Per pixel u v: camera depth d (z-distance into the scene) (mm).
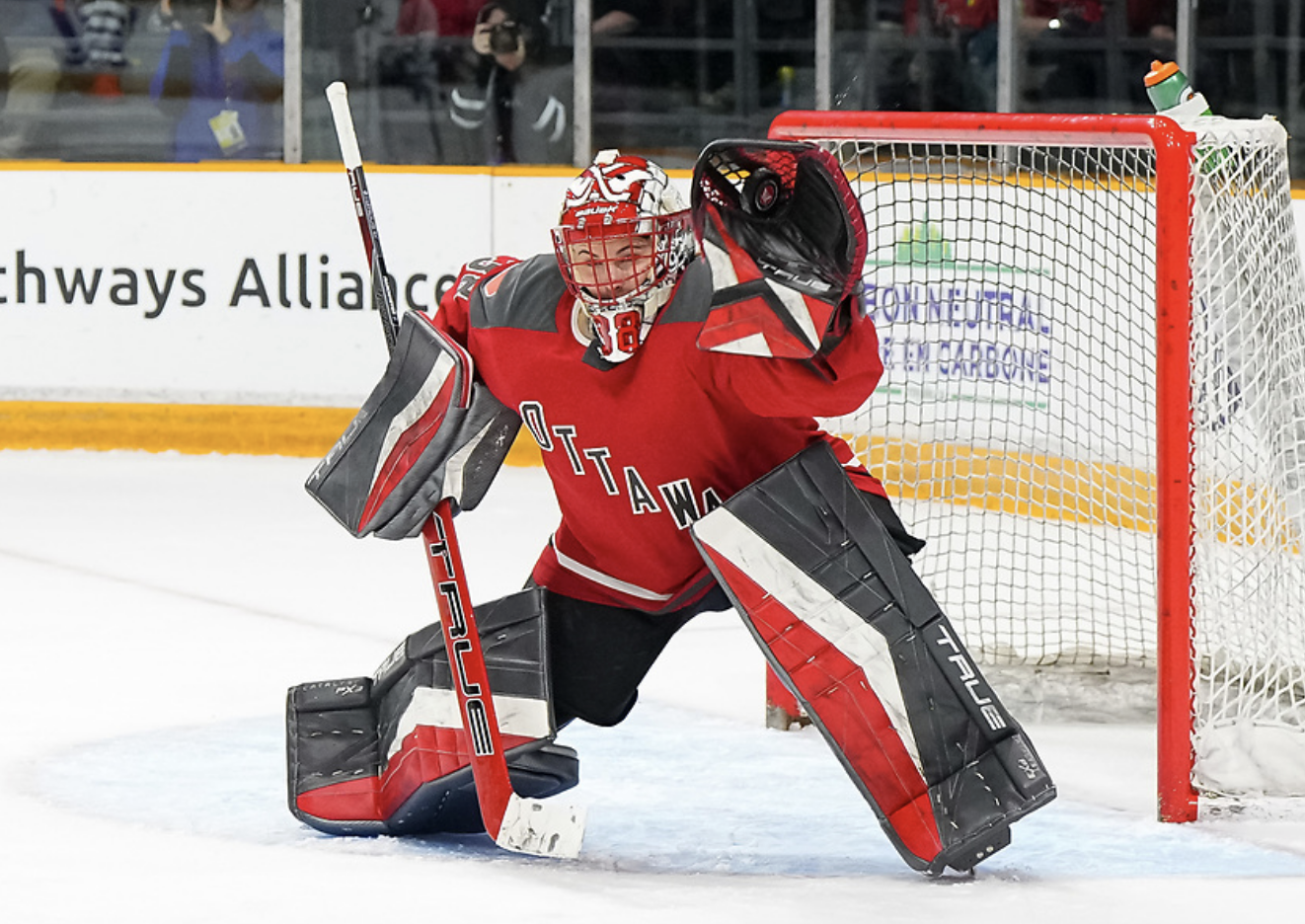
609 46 22906
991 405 13797
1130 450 13758
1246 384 10680
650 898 7973
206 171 22891
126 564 17078
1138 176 17359
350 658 13539
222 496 20531
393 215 22766
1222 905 7922
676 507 8477
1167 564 9539
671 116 23000
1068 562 15305
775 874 8523
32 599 15570
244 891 8062
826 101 22547
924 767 8273
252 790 10109
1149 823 9523
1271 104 21250
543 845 8492
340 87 9062
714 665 13492
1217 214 10539
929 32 22203
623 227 7816
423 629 9109
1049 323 17438
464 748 8766
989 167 12656
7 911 7770
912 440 15367
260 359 23000
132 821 9422
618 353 8039
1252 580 11000
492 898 7945
